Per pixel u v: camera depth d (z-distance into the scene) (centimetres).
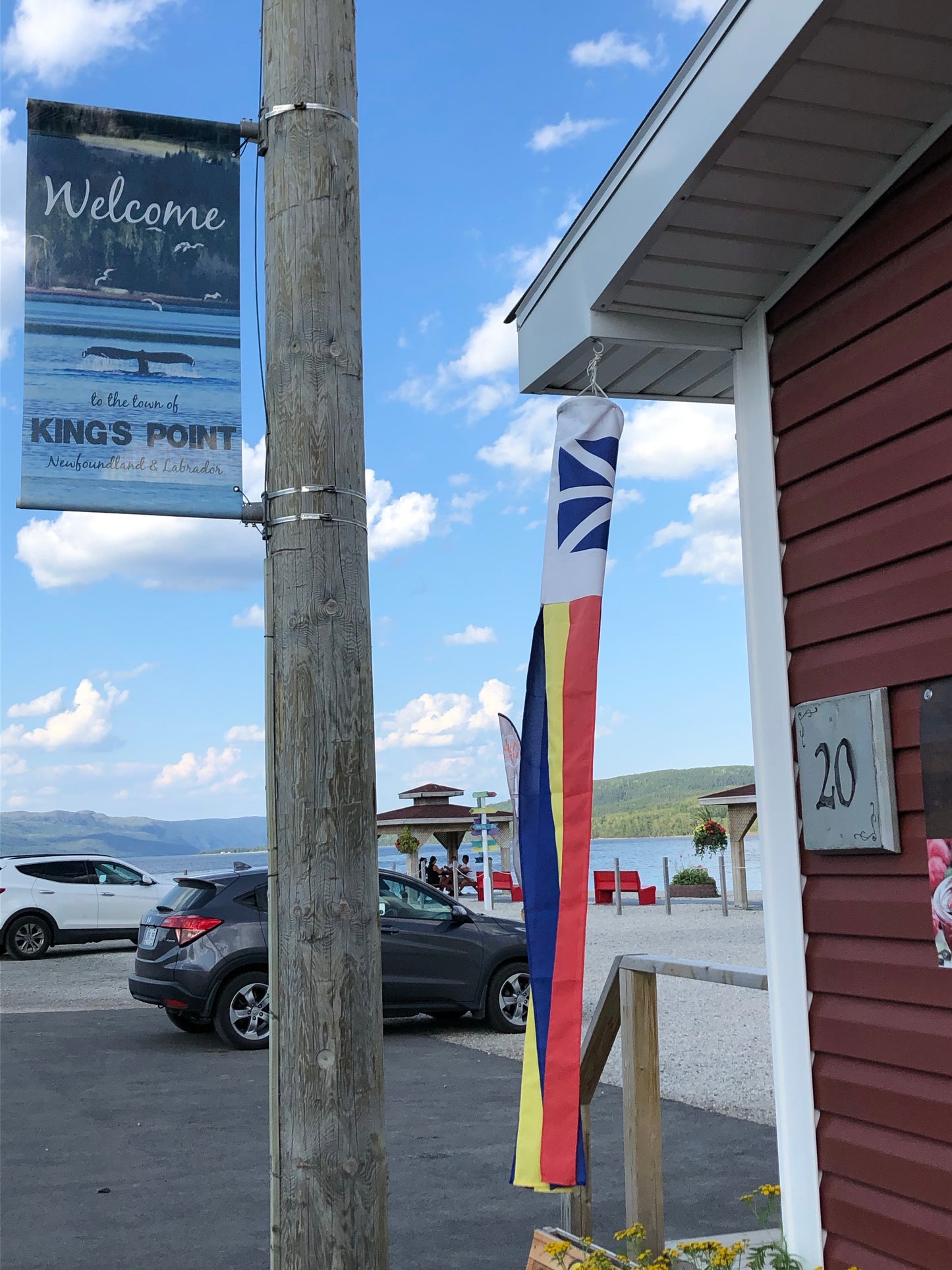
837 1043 374
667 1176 681
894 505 364
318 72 367
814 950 387
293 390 355
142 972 1165
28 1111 888
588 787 378
